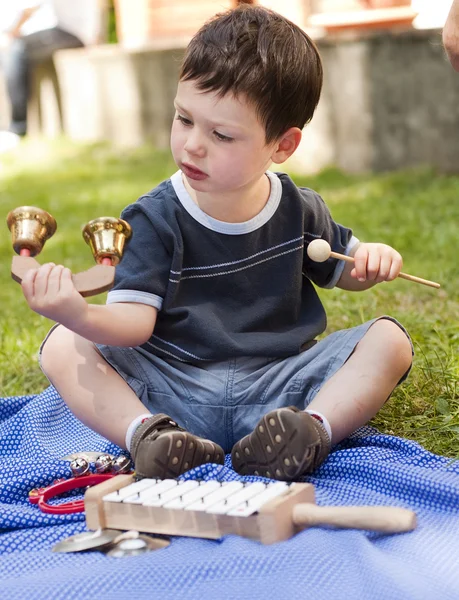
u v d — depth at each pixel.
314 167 8.84
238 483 1.98
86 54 10.78
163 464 2.11
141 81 10.39
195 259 2.49
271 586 1.67
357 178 8.35
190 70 2.30
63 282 2.10
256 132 2.32
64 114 11.34
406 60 8.30
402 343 2.35
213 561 1.74
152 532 1.92
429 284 2.50
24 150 10.76
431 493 2.04
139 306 2.37
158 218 2.46
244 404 2.45
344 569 1.71
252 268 2.53
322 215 2.67
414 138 8.39
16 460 2.51
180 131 2.33
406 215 6.46
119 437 2.31
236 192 2.46
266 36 2.35
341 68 8.54
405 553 1.79
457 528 1.92
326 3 9.81
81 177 9.25
